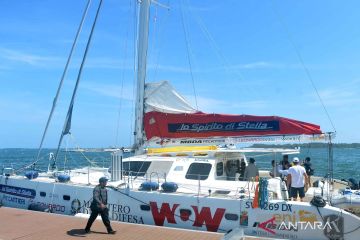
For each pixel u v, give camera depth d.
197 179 9.28
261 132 8.89
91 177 10.48
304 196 8.30
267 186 7.69
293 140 8.67
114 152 9.85
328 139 8.48
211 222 7.96
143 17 11.02
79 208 9.24
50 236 7.73
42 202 9.80
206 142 9.50
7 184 10.54
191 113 9.84
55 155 11.69
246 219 7.67
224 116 9.30
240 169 10.93
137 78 10.89
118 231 8.02
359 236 7.00
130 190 8.77
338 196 8.11
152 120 10.10
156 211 8.48
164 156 10.45
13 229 8.19
